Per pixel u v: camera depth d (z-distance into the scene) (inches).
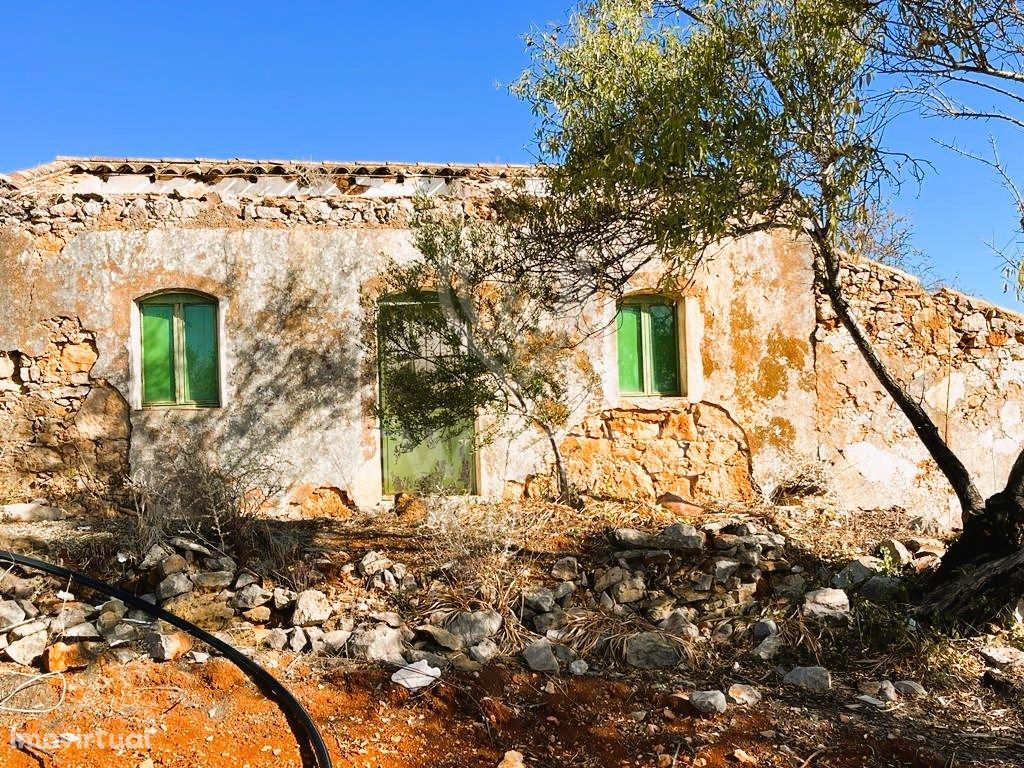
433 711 192.2
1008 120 234.8
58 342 333.1
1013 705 214.1
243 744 176.1
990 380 372.2
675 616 240.2
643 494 350.9
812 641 234.7
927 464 366.6
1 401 330.0
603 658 224.8
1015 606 246.2
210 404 341.7
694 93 227.5
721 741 188.7
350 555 263.0
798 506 342.6
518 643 223.1
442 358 309.4
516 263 302.7
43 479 327.3
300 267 340.8
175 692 191.0
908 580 269.4
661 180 227.3
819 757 185.0
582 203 268.7
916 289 370.0
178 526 258.1
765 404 360.2
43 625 204.8
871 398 365.1
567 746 186.9
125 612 216.2
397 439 350.0
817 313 364.2
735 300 360.5
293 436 336.8
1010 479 256.8
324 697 193.6
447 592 240.8
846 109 235.8
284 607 229.0
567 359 346.9
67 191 339.6
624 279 286.5
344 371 340.2
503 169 377.1
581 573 257.4
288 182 373.7
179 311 342.3
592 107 253.8
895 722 202.1
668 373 363.9
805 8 237.8
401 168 374.9
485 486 343.9
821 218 254.4
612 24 263.3
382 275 336.2
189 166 366.3
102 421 331.3
